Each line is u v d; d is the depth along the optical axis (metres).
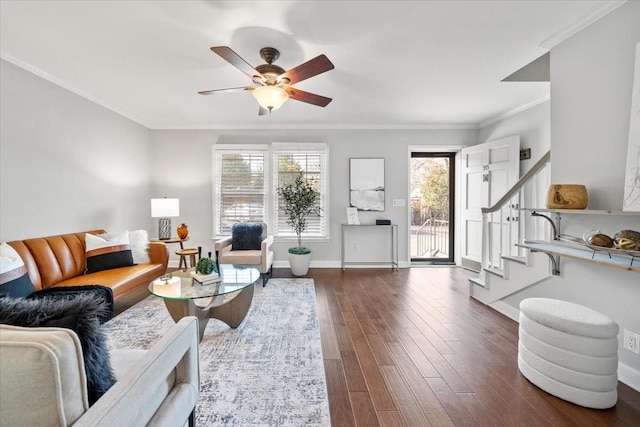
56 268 2.67
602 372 1.59
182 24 2.09
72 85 3.16
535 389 1.78
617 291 1.87
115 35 2.23
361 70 2.84
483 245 3.31
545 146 3.61
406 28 2.16
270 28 2.14
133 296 3.40
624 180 1.82
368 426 1.49
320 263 4.98
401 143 4.96
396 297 3.47
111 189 3.89
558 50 2.28
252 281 2.51
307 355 2.16
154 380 0.92
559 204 2.03
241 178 4.96
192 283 2.45
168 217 4.51
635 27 1.75
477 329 2.61
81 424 0.67
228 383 1.83
